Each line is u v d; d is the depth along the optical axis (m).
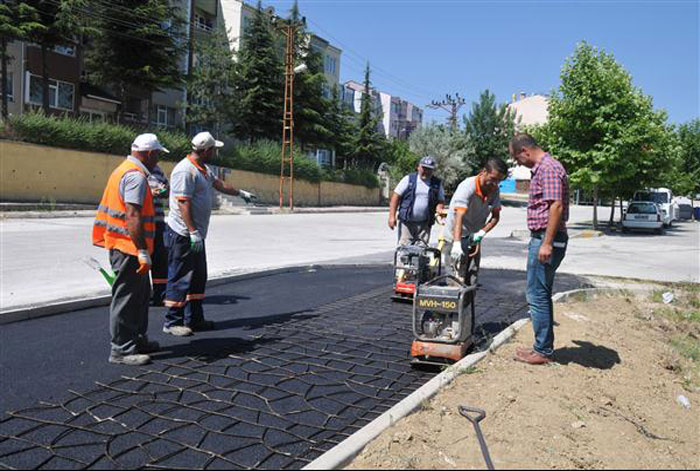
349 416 3.98
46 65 28.00
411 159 51.44
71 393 4.19
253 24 35.97
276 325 6.47
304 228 22.00
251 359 5.16
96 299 7.03
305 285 9.19
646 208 26.45
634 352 5.85
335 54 58.38
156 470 3.16
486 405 4.01
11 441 3.42
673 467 3.52
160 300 7.29
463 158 52.47
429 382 4.32
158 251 7.18
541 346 5.05
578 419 3.98
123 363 4.85
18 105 29.73
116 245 4.74
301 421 3.87
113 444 3.44
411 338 6.13
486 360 5.05
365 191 47.00
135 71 29.09
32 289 7.75
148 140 4.80
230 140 39.38
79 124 24.75
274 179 36.09
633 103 22.64
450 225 6.06
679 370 5.59
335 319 6.89
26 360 4.86
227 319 6.69
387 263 11.99
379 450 3.23
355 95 74.38
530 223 4.93
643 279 10.92
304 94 39.34
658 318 7.64
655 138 23.23
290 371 4.89
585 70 22.86
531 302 5.03
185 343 5.59
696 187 42.94
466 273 6.05
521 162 4.99
